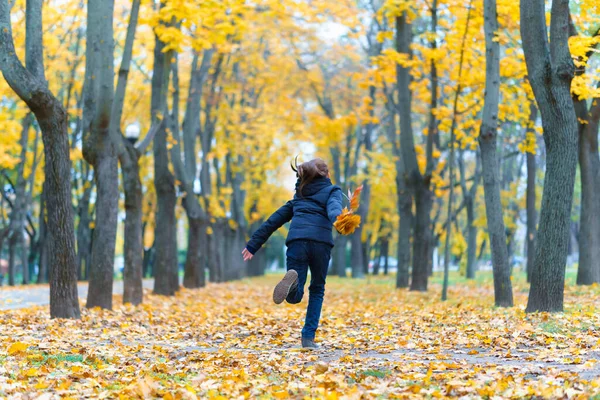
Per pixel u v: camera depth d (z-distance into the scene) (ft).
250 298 66.03
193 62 85.35
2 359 22.33
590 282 58.29
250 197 144.77
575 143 36.01
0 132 86.53
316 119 95.86
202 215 86.69
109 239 46.80
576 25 54.19
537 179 123.13
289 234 24.08
